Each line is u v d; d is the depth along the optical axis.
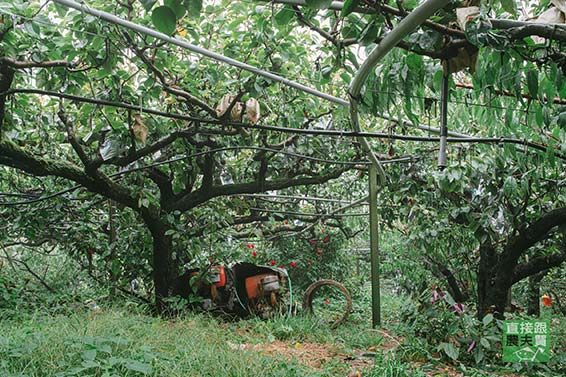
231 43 5.46
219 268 8.05
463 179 6.62
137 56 5.01
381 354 5.29
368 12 2.95
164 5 1.87
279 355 5.05
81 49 4.83
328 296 12.70
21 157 6.03
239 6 5.11
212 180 7.76
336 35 3.60
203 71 5.86
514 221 6.67
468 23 2.85
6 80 4.85
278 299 8.47
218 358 4.35
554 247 7.30
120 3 4.54
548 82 3.68
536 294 9.68
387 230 10.67
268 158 7.65
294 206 10.78
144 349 4.26
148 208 7.48
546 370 5.57
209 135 6.98
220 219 8.12
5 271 9.72
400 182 7.96
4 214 8.62
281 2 3.04
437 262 8.36
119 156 6.42
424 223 7.54
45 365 3.78
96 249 8.66
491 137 5.58
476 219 6.86
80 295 8.23
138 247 8.30
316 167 8.41
